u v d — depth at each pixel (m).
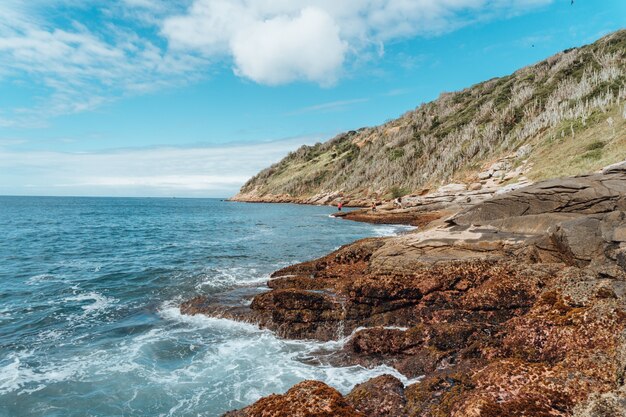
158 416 8.04
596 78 68.19
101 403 8.48
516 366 7.12
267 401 7.20
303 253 28.83
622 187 16.97
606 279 10.01
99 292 17.84
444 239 17.16
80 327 13.30
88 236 41.22
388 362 10.06
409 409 6.96
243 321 13.59
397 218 54.56
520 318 9.97
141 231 47.00
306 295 13.58
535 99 78.81
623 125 45.22
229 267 23.47
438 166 81.12
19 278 20.59
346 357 10.71
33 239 37.75
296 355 11.16
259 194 173.25
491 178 59.84
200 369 10.20
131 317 14.41
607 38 86.69
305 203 136.38
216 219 68.88
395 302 13.13
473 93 116.75
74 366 10.27
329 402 6.86
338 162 148.50
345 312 13.00
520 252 14.81
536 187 19.56
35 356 10.87
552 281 11.77
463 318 11.94
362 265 18.09
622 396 5.34
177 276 20.97
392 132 133.12
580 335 8.08
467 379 7.43
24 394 8.77
